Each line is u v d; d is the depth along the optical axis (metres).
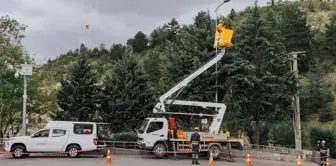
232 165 19.92
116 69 30.20
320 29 86.75
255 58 30.39
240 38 31.06
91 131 22.33
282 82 29.30
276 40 31.33
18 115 31.77
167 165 18.50
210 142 23.12
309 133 32.81
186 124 29.33
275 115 30.16
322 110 52.84
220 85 27.80
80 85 28.97
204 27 29.75
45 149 21.33
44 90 33.69
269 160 24.67
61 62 92.00
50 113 31.75
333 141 30.61
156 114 24.12
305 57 60.44
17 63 31.08
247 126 33.28
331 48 68.69
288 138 36.69
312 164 23.23
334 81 63.81
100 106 29.66
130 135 26.34
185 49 29.61
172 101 23.58
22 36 32.38
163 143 22.81
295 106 29.67
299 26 64.06
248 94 29.48
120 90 29.62
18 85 29.56
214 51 28.38
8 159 20.23
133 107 28.78
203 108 25.83
